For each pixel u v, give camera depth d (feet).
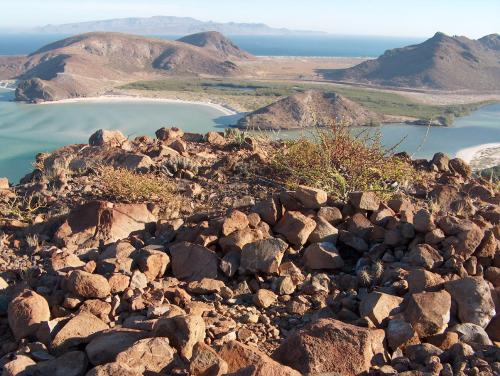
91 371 9.28
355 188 20.54
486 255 14.99
